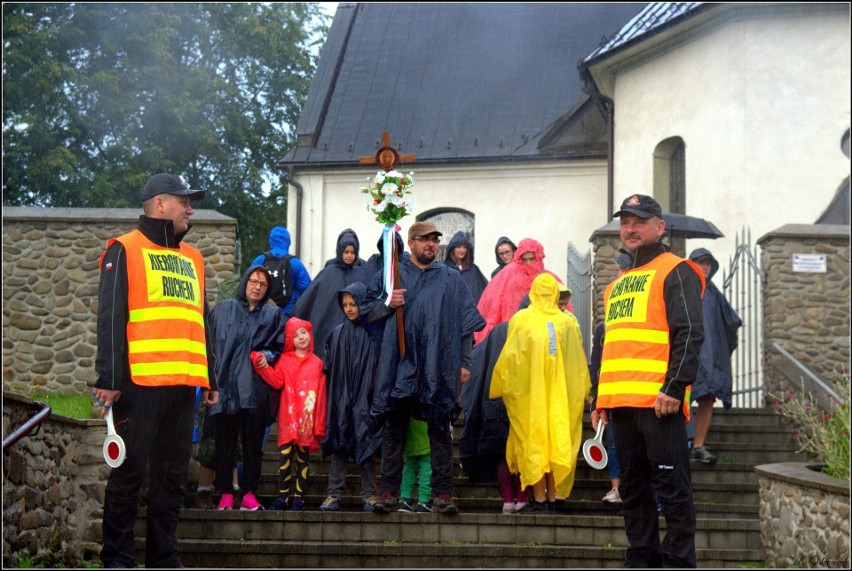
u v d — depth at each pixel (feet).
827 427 33.30
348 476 32.09
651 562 22.40
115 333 20.95
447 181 77.77
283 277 36.52
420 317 27.37
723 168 57.67
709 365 34.12
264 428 29.22
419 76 85.30
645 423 21.93
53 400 35.27
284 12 97.81
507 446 29.55
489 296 35.14
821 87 56.49
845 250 42.19
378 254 28.89
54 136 84.84
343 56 88.48
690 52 60.54
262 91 97.91
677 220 39.27
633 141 64.85
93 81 84.89
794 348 41.70
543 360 29.19
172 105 88.07
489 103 81.35
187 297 22.03
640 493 22.57
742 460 35.40
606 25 86.12
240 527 27.30
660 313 22.16
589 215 75.05
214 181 93.81
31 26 84.64
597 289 45.24
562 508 30.53
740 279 46.68
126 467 20.92
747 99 56.95
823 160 56.13
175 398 21.52
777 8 56.90
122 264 21.34
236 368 28.84
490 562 26.30
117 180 84.79
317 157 79.61
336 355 29.09
